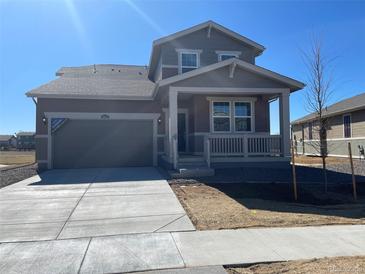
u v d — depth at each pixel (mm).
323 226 6316
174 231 5992
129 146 17656
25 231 6059
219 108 16953
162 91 15234
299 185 11086
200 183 11227
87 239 5574
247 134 15578
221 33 18484
